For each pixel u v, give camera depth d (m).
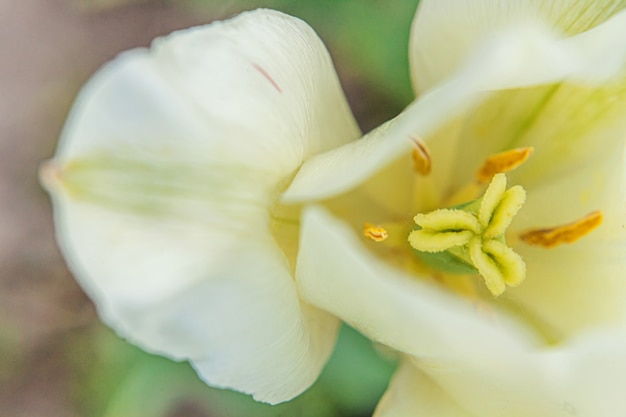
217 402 0.22
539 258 0.19
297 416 0.22
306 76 0.18
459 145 0.20
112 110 0.16
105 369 0.24
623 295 0.19
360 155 0.17
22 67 0.28
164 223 0.17
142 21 0.28
